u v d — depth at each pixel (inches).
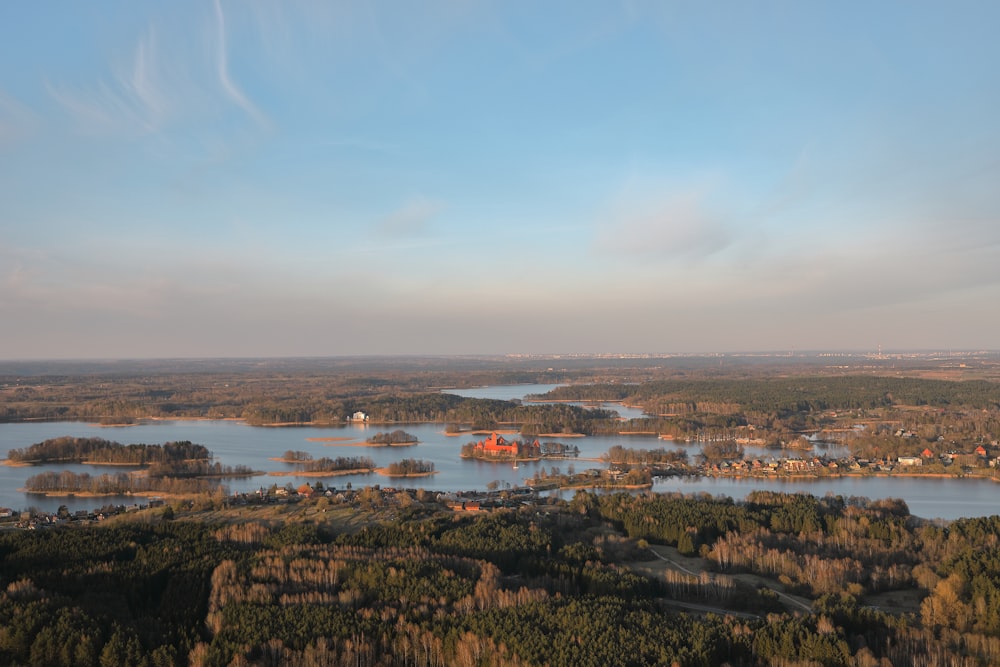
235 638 6437.0
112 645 6323.8
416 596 7317.9
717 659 6141.7
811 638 6210.6
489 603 7185.0
